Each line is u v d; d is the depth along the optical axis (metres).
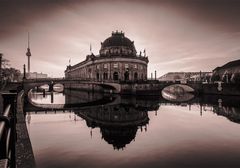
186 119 30.19
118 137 20.20
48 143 17.92
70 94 84.94
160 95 70.19
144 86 68.69
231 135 20.92
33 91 115.25
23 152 7.21
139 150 16.36
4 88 38.59
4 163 2.80
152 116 32.75
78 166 13.09
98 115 33.19
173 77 151.25
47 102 51.31
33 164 6.20
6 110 4.77
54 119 29.28
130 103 48.75
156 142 18.58
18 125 11.64
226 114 34.31
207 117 31.77
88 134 21.31
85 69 101.88
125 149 16.52
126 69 82.38
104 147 17.00
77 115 32.81
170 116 32.72
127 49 90.19
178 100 57.34
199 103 49.72
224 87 68.38
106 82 70.81
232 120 29.33
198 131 22.77
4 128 2.92
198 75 123.75
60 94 85.56
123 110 38.44
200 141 18.81
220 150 16.20
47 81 54.41
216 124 26.64
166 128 24.39
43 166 13.01
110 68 81.69
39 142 18.19
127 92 69.81
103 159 14.34
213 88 72.56
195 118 31.00
